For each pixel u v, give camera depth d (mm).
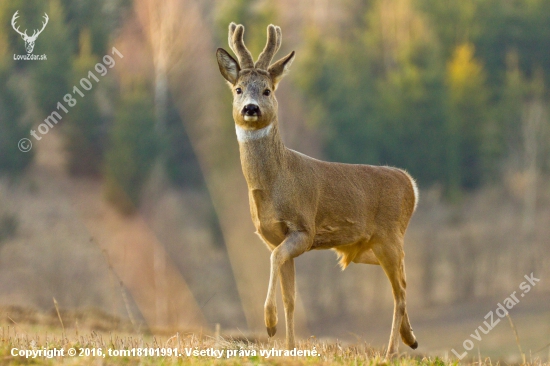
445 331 44000
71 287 42812
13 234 46438
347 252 15969
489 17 87562
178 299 45906
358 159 67688
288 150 14602
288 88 67750
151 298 45281
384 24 81000
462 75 77312
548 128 75688
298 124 66375
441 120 72812
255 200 14336
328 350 14781
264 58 14617
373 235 15664
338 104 68938
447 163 71875
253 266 50969
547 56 86000
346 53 78312
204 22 60531
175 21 55938
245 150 14227
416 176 71625
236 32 14625
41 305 40906
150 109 55625
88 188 54281
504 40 87062
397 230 15875
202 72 58062
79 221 49625
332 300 49344
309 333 46781
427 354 18391
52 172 54500
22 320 23609
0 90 54406
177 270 49562
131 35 56469
